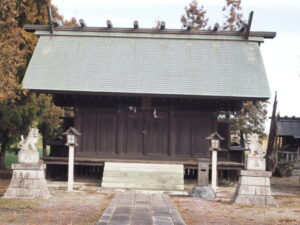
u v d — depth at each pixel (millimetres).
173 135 22688
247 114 35531
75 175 23734
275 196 18719
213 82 21938
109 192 18250
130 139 22844
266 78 22344
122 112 22969
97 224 10672
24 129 24656
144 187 20266
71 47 23984
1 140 26234
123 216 11930
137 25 24594
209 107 22859
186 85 21703
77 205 14320
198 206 14875
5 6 13977
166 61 23203
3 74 13398
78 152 22828
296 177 33406
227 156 23328
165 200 15578
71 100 23891
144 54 23672
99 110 22969
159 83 21797
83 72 22484
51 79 21953
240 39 24422
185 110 22859
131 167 21453
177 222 11203
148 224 10828
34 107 24656
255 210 14273
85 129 22969
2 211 12719
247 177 15617
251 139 15930
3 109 22812
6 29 14367
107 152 22797
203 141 22766
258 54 23688
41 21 25250
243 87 21734
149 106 22594
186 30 24750
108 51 23859
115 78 22141
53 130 35531
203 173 17531
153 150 22734
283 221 12297
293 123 38281
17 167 15531
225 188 21062
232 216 13000
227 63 23078
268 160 34281
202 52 23781
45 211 12961
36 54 23422
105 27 24906
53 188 19094
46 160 21844
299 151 37375
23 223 10984
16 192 15469
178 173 21000
